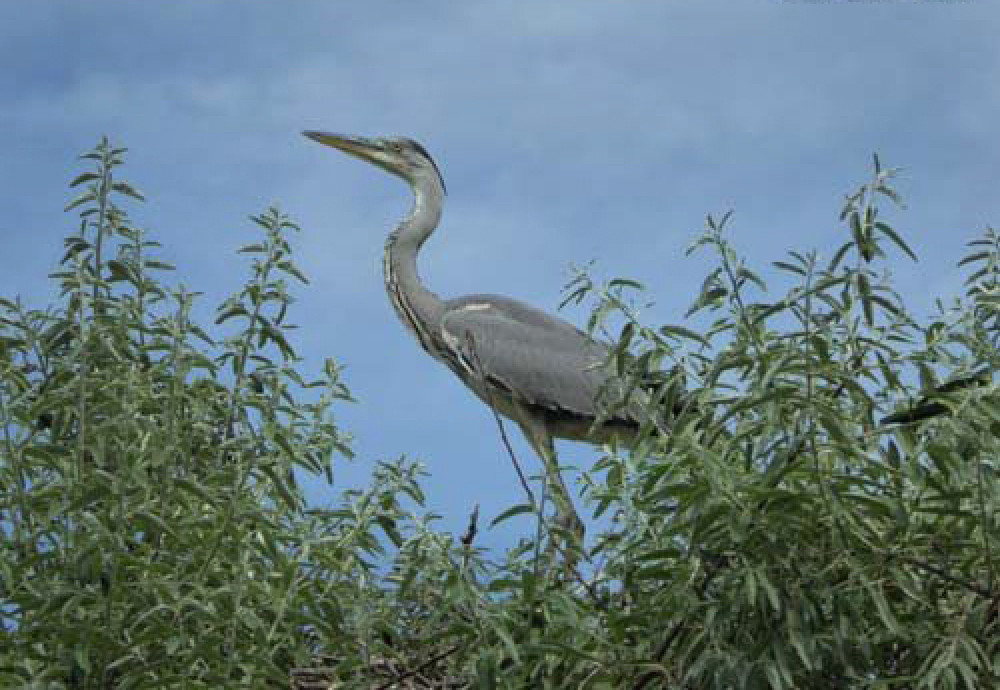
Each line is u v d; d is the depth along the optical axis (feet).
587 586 37.65
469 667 37.99
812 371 34.01
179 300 42.22
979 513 34.04
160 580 36.09
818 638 33.81
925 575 35.22
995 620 34.19
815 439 34.35
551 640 34.81
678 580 34.86
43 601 36.58
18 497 38.86
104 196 43.78
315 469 40.55
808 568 33.96
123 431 38.86
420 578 37.88
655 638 35.76
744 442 35.04
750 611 34.32
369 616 39.60
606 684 35.50
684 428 35.37
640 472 36.65
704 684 34.94
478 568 39.47
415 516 36.88
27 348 41.83
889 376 35.91
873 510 33.83
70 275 42.47
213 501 38.06
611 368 39.68
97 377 40.83
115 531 37.17
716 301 35.50
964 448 33.27
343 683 39.93
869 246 35.19
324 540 39.73
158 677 37.14
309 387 42.63
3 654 36.76
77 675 36.73
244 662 37.11
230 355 42.16
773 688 33.30
